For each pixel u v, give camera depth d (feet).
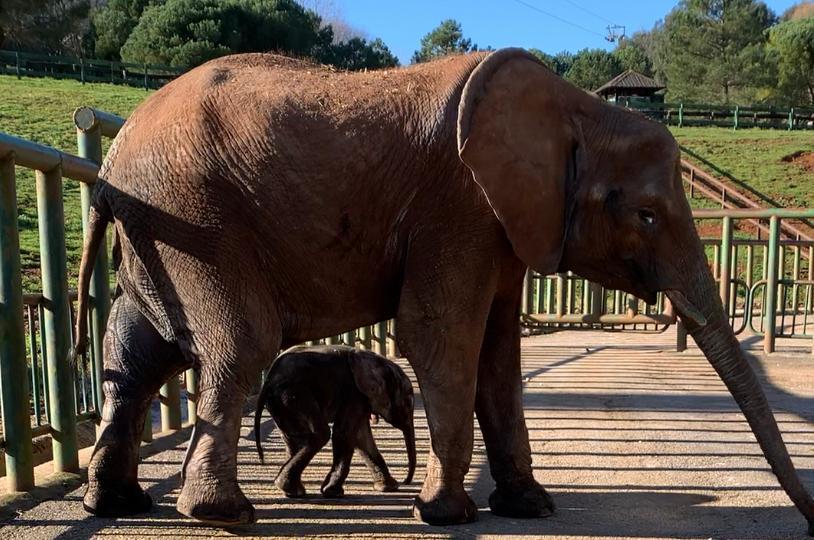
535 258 12.53
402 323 12.94
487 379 14.46
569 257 13.41
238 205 12.67
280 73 13.48
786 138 129.18
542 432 20.20
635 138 13.08
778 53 211.82
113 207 13.10
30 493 14.03
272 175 12.61
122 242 13.38
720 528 13.14
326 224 12.76
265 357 13.03
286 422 14.94
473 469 17.33
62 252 15.02
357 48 184.14
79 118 16.89
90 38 186.50
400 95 13.06
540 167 12.42
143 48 156.87
